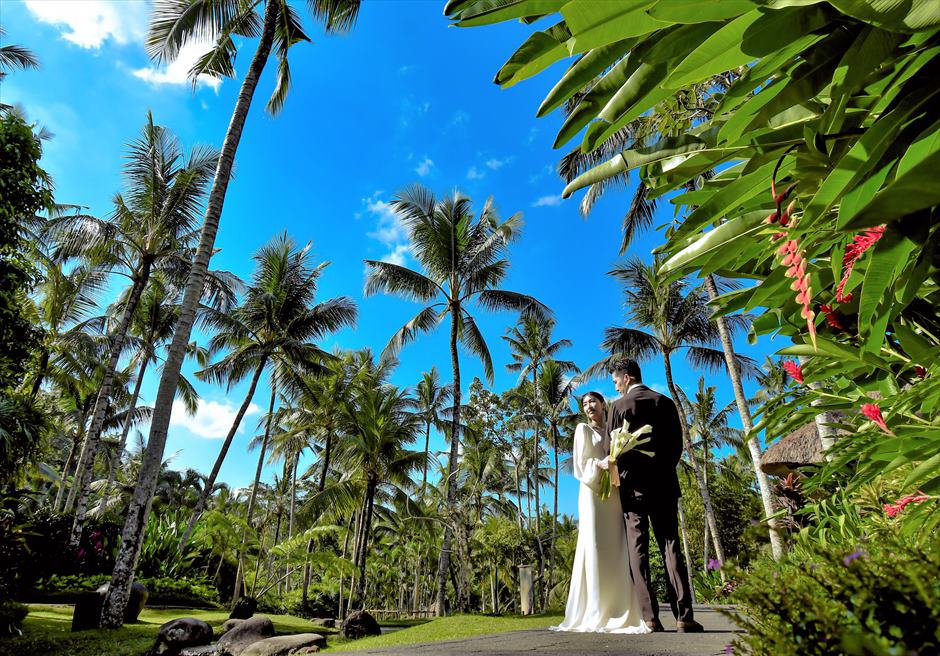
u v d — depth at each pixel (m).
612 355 20.41
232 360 19.95
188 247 16.80
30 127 8.16
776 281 1.23
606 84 0.87
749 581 0.85
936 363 1.28
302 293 20.03
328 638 8.12
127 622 9.56
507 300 17.69
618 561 3.03
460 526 14.86
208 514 16.27
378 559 33.62
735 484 25.77
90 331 23.09
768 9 0.72
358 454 19.86
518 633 2.95
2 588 7.09
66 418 25.45
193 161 15.41
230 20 10.80
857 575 0.68
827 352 1.44
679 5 0.70
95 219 14.02
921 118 0.77
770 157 1.00
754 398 23.19
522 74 0.86
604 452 3.21
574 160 13.33
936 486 1.29
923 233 0.79
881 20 0.61
